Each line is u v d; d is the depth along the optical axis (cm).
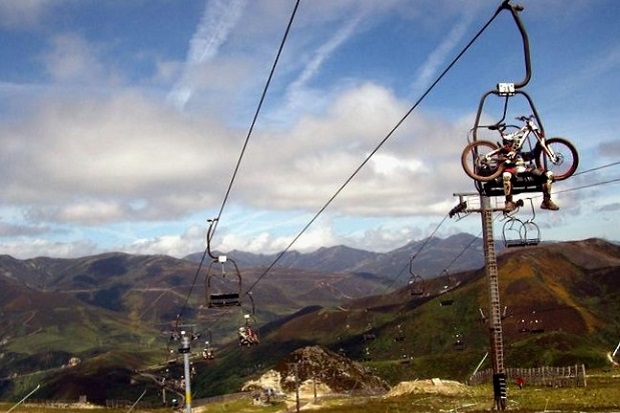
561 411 5894
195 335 7381
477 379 15412
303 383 19312
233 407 14288
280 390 18762
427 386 11181
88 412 12106
